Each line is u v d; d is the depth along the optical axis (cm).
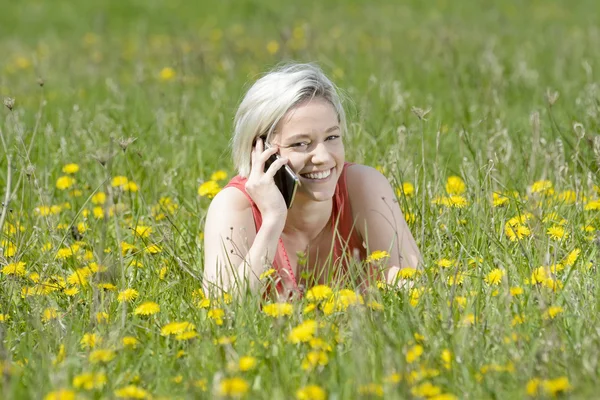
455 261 475
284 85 458
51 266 505
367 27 1655
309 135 458
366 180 498
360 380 347
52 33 1950
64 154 699
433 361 374
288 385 360
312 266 498
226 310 420
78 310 468
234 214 482
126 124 802
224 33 1695
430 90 945
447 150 714
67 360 386
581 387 346
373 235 493
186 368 380
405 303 415
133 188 646
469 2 2070
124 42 1706
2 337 423
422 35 1470
